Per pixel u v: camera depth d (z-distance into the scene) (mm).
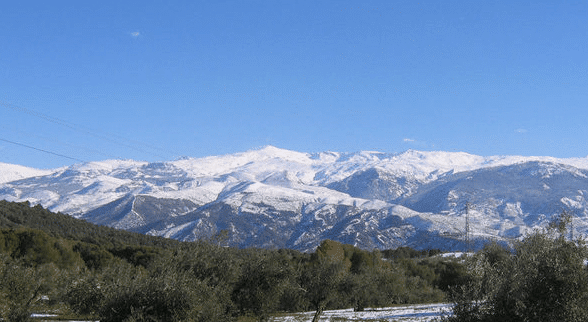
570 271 20844
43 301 42156
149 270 27875
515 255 22688
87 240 130250
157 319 24625
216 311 26344
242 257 36531
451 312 22672
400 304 81562
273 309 36719
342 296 68438
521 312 20547
